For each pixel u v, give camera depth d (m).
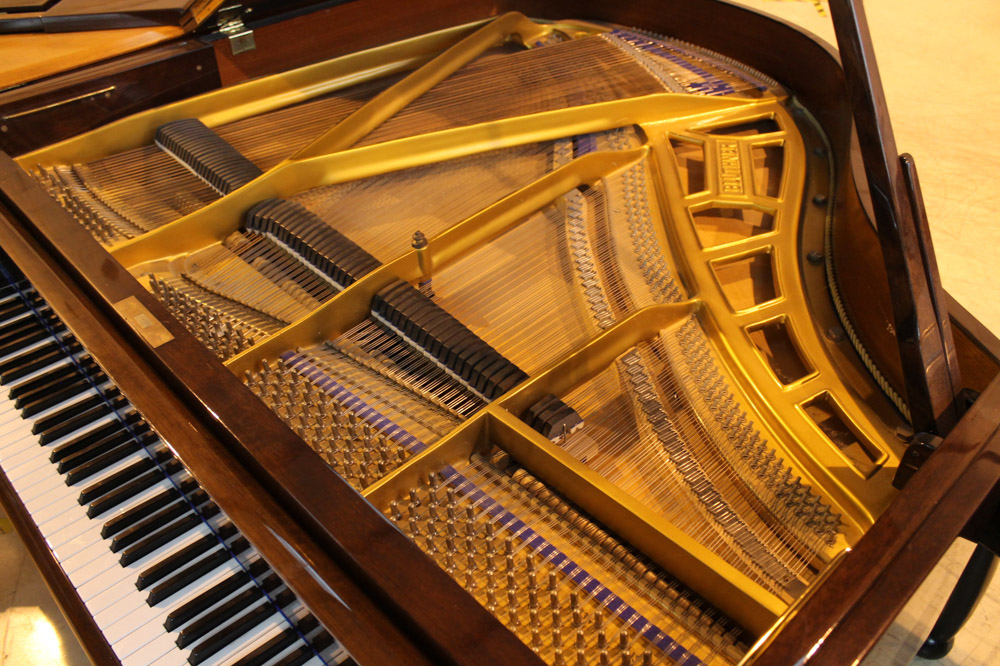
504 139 2.77
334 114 2.99
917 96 5.43
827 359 2.15
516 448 1.77
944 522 1.35
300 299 2.27
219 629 1.45
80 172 2.63
